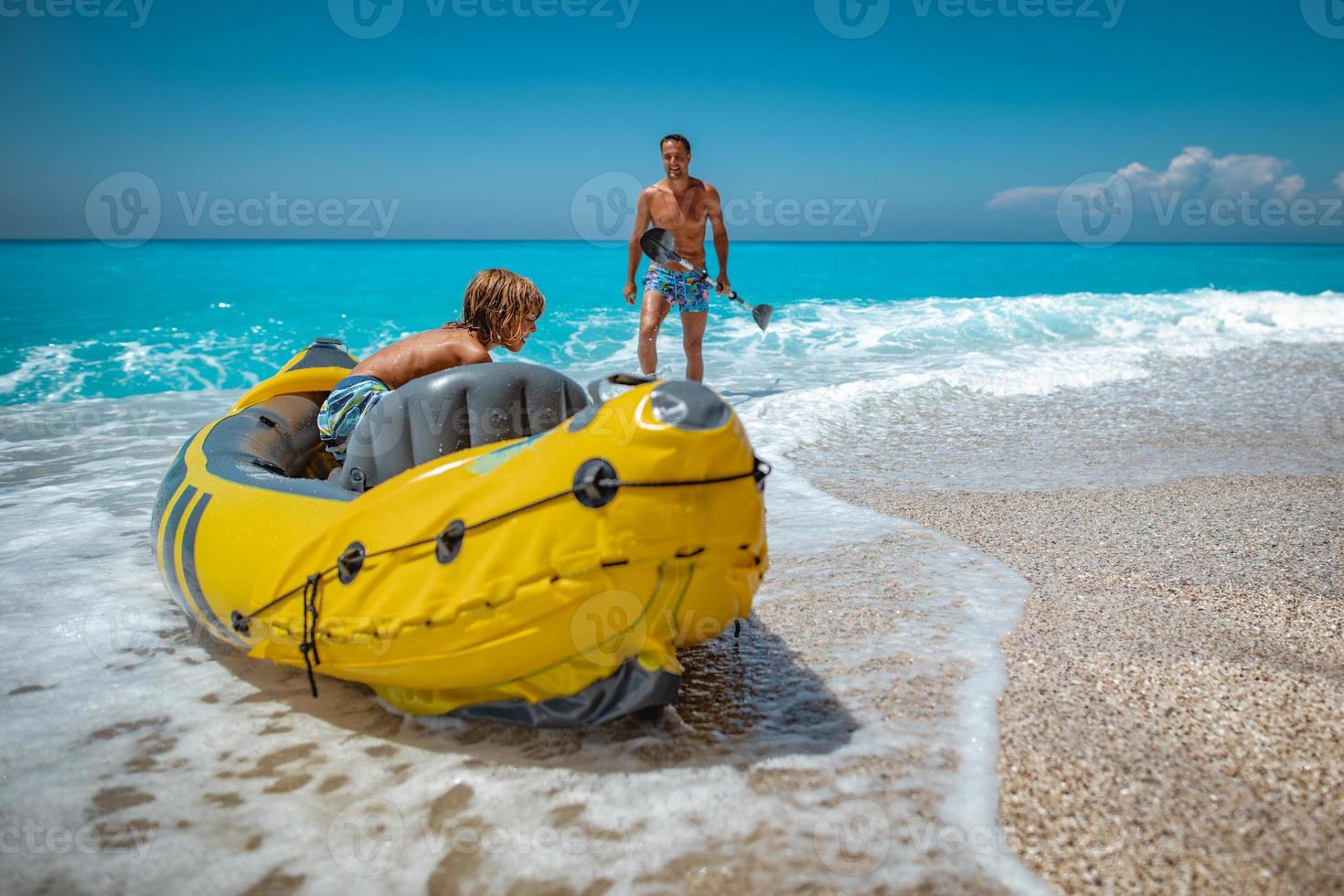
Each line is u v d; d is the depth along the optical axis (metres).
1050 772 2.28
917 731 2.49
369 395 3.24
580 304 14.77
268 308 13.84
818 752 2.42
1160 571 3.74
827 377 9.10
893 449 6.19
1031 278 22.39
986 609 3.35
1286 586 3.55
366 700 2.76
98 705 2.73
